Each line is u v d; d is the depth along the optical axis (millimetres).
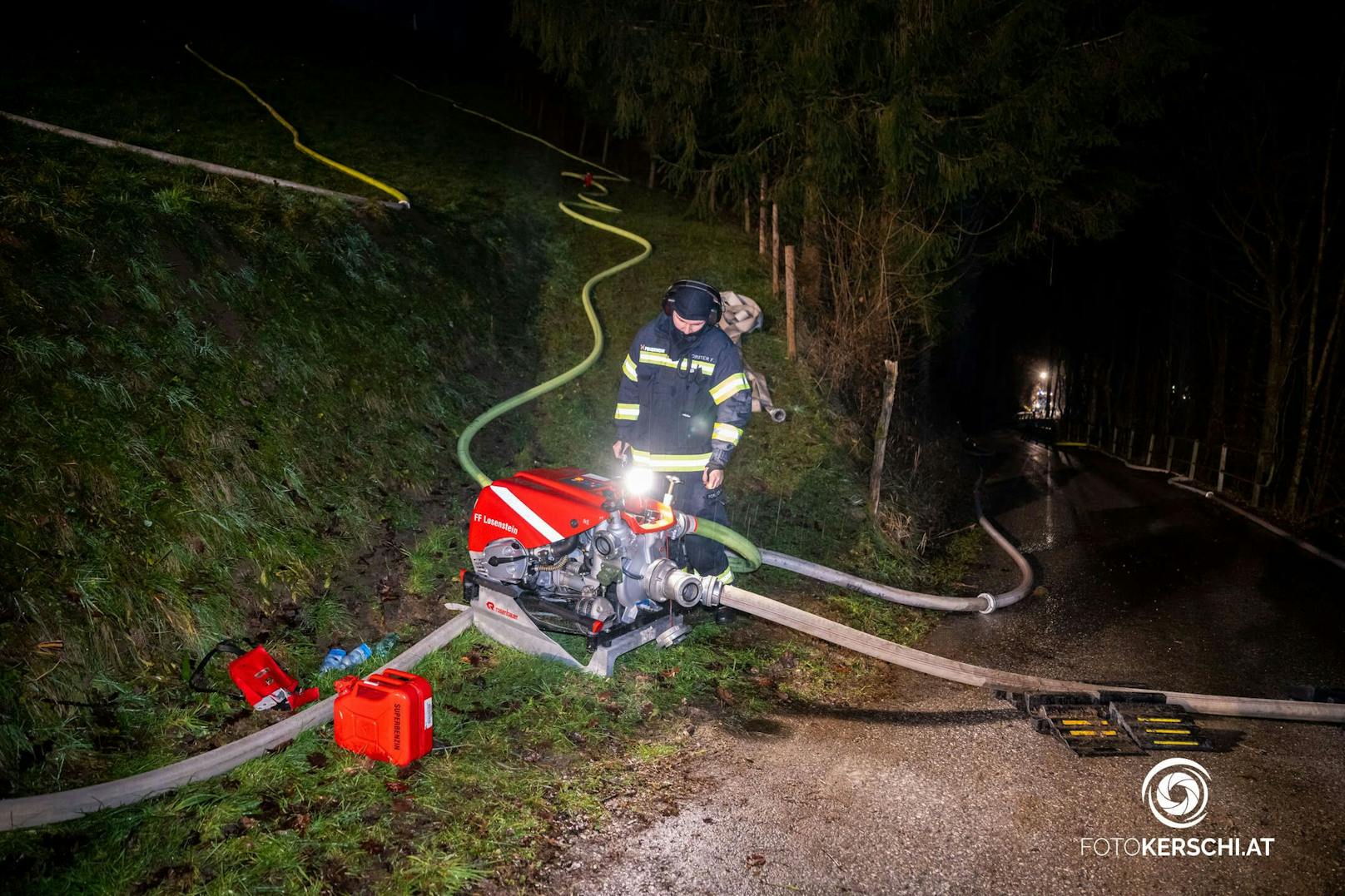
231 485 4957
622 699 4410
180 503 4609
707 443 5000
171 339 5465
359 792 3428
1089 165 12305
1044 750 4191
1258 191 12750
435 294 8602
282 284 6777
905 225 10461
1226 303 15945
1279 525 10906
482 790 3531
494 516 4801
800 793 3709
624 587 4410
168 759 3555
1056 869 3227
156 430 4848
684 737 4148
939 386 19984
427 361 7562
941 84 9602
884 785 3805
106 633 3887
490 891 2959
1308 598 7309
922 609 6523
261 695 3922
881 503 8430
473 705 4195
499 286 9898
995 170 10023
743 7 10492
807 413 9672
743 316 10305
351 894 2904
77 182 6250
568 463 7547
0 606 3641
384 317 7566
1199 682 5312
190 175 7629
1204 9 12938
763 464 8492
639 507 4344
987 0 9141
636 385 4996
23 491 4059
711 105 12578
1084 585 7609
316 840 3131
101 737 3592
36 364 4594
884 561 7402
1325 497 11930
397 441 6477
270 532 4938
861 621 5980
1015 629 6246
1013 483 14742
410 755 3596
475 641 4809
